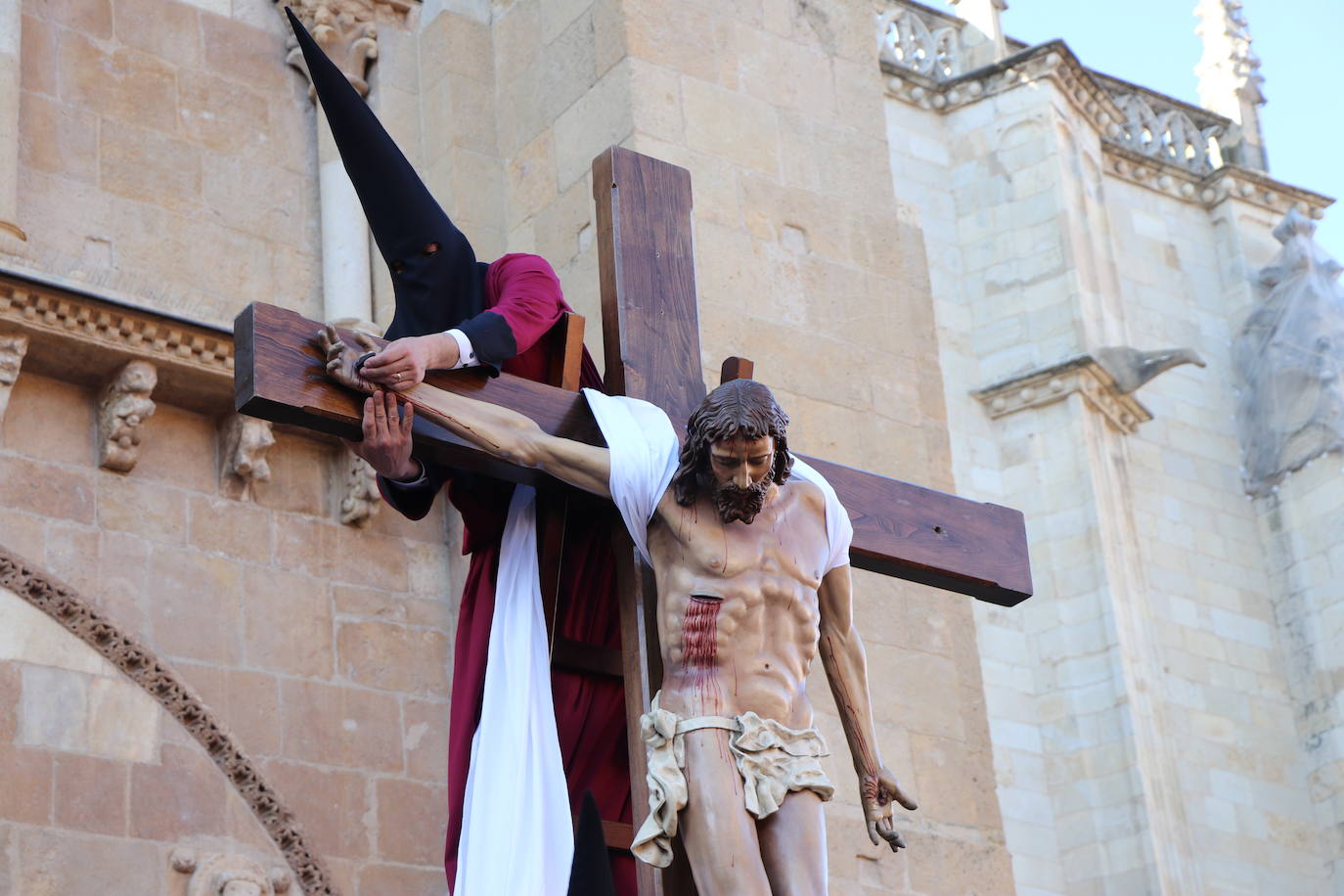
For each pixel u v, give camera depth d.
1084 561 16.67
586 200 8.91
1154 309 18.72
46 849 7.33
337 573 8.53
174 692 7.86
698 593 4.48
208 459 8.41
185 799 7.71
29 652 7.62
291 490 8.57
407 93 9.73
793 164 9.17
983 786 8.55
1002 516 5.39
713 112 9.04
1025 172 17.95
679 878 4.50
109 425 8.12
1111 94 19.81
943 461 11.27
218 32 9.40
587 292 8.74
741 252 8.80
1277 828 16.91
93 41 9.00
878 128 9.55
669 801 4.31
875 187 9.41
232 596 8.23
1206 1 20.80
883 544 5.16
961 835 8.34
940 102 18.39
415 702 8.47
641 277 5.19
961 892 8.20
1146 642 16.73
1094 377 17.17
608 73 8.98
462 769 4.84
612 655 5.02
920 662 8.63
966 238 17.98
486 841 4.59
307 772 8.09
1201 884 15.98
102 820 7.49
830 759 8.14
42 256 8.45
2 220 8.27
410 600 8.66
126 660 7.80
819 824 4.37
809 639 4.56
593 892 4.19
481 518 5.04
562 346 5.01
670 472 4.61
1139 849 15.62
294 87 9.54
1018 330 17.50
